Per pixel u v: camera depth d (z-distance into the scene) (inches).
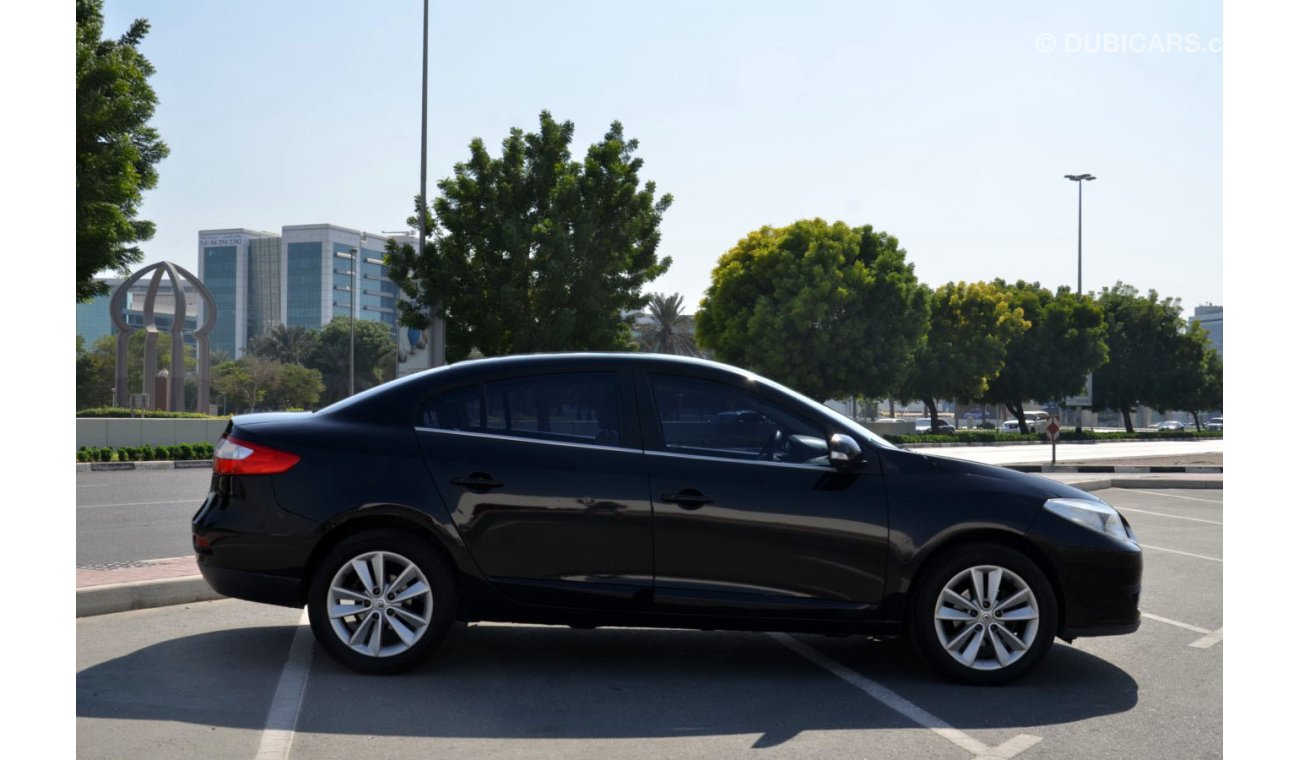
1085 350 2390.5
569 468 213.5
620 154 1160.2
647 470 213.2
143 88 837.8
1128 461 1167.6
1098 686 212.2
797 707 194.2
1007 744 173.5
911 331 1831.9
